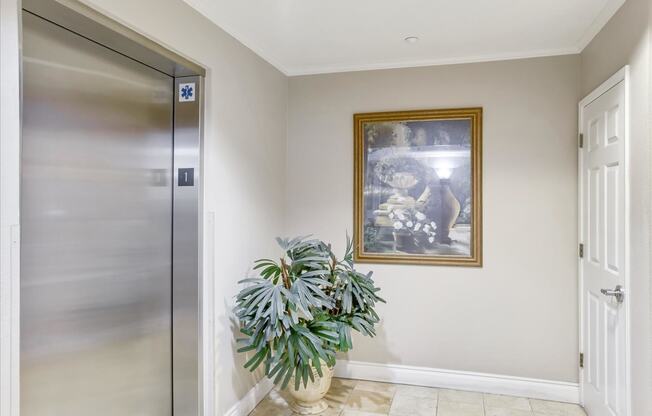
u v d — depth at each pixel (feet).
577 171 10.01
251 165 9.78
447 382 10.73
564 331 10.08
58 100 5.89
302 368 8.16
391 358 11.12
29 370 5.61
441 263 10.79
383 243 11.21
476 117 10.57
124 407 7.10
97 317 6.57
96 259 6.53
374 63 11.09
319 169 11.67
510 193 10.41
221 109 8.49
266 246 10.61
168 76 7.97
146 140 7.45
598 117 8.68
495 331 10.49
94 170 6.45
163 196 7.88
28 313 5.58
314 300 8.17
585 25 8.77
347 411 9.51
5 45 4.55
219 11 8.09
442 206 10.84
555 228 10.15
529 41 9.63
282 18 8.45
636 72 6.91
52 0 5.09
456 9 8.11
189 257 8.05
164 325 7.97
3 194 4.53
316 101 11.68
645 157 6.59
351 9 8.11
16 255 4.66
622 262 7.44
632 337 7.06
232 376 8.96
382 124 11.23
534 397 10.19
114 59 6.77
